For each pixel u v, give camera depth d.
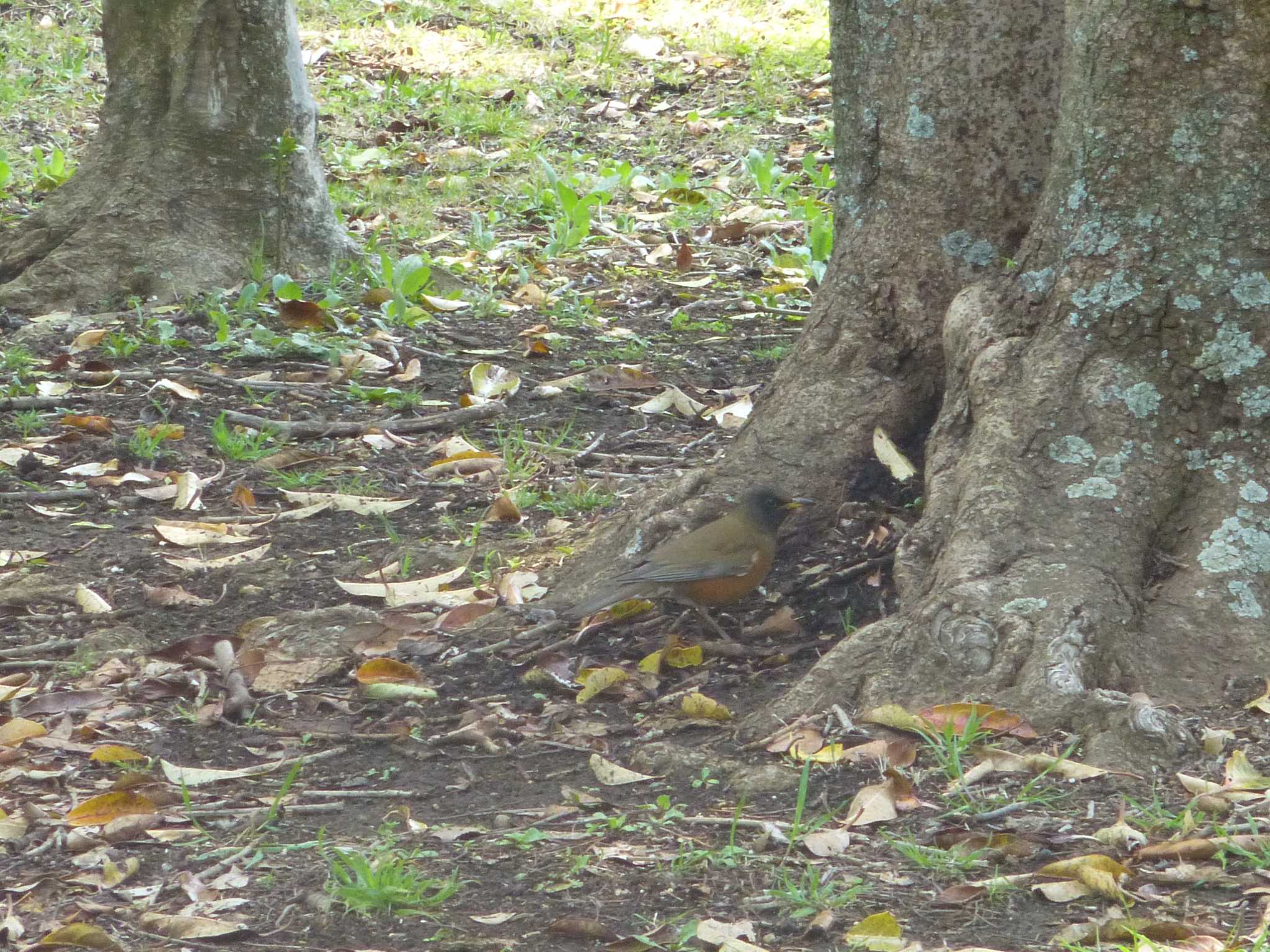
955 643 7.55
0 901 6.29
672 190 19.91
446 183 20.36
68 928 5.88
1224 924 5.80
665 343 15.18
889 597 8.99
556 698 8.37
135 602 9.63
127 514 11.06
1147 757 6.97
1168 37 8.11
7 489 11.34
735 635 8.99
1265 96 8.05
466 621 9.20
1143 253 8.37
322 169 16.72
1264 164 8.10
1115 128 8.36
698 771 7.27
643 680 8.46
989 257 9.89
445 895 6.16
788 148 22.38
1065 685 7.25
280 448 12.24
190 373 13.62
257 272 15.77
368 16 27.22
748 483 9.73
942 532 8.47
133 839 6.82
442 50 25.95
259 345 14.28
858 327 10.16
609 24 27.55
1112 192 8.42
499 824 6.89
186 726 8.10
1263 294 8.19
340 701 8.33
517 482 11.52
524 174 21.14
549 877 6.34
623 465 11.92
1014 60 9.70
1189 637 7.71
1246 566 7.91
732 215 19.47
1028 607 7.63
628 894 6.19
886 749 7.14
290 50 16.14
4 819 6.97
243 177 15.95
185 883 6.36
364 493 11.36
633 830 6.73
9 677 8.61
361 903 6.07
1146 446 8.27
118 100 16.11
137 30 15.95
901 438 9.90
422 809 7.11
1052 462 8.28
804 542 9.53
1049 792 6.81
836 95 10.59
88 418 12.37
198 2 15.68
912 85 9.93
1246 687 7.52
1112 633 7.58
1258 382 8.18
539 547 10.16
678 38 27.06
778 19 28.30
